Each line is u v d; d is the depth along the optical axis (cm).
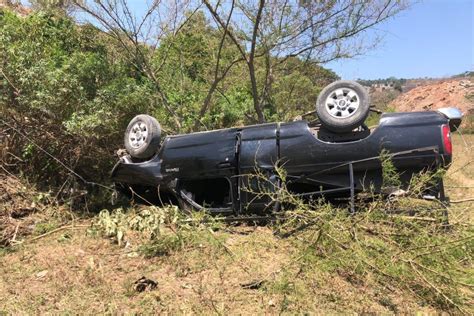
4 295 387
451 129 504
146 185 636
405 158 476
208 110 1023
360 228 414
